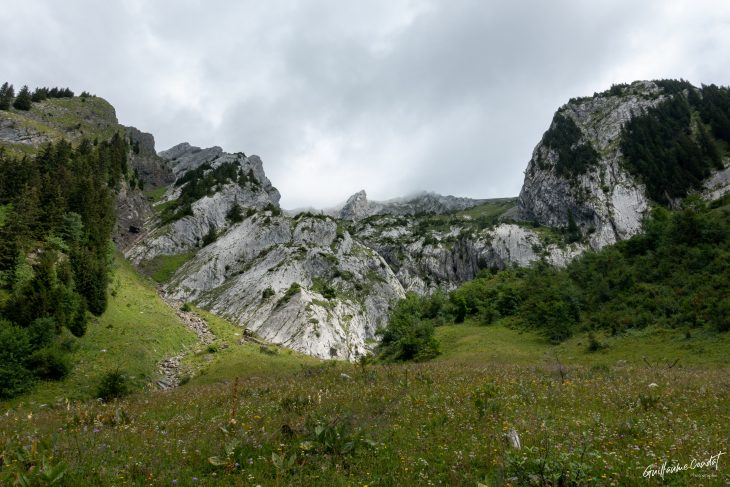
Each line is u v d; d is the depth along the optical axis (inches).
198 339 2906.0
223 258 5930.1
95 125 7593.5
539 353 2215.8
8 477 338.3
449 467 364.5
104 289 2413.9
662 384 820.6
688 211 2822.3
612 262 3011.8
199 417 613.6
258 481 339.6
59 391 1584.6
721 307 1871.3
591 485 315.9
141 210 6796.3
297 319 4308.6
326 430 431.5
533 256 7401.6
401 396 705.0
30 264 2167.8
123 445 446.9
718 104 7810.0
